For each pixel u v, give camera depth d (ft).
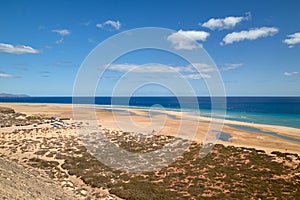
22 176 47.98
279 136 146.72
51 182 57.00
